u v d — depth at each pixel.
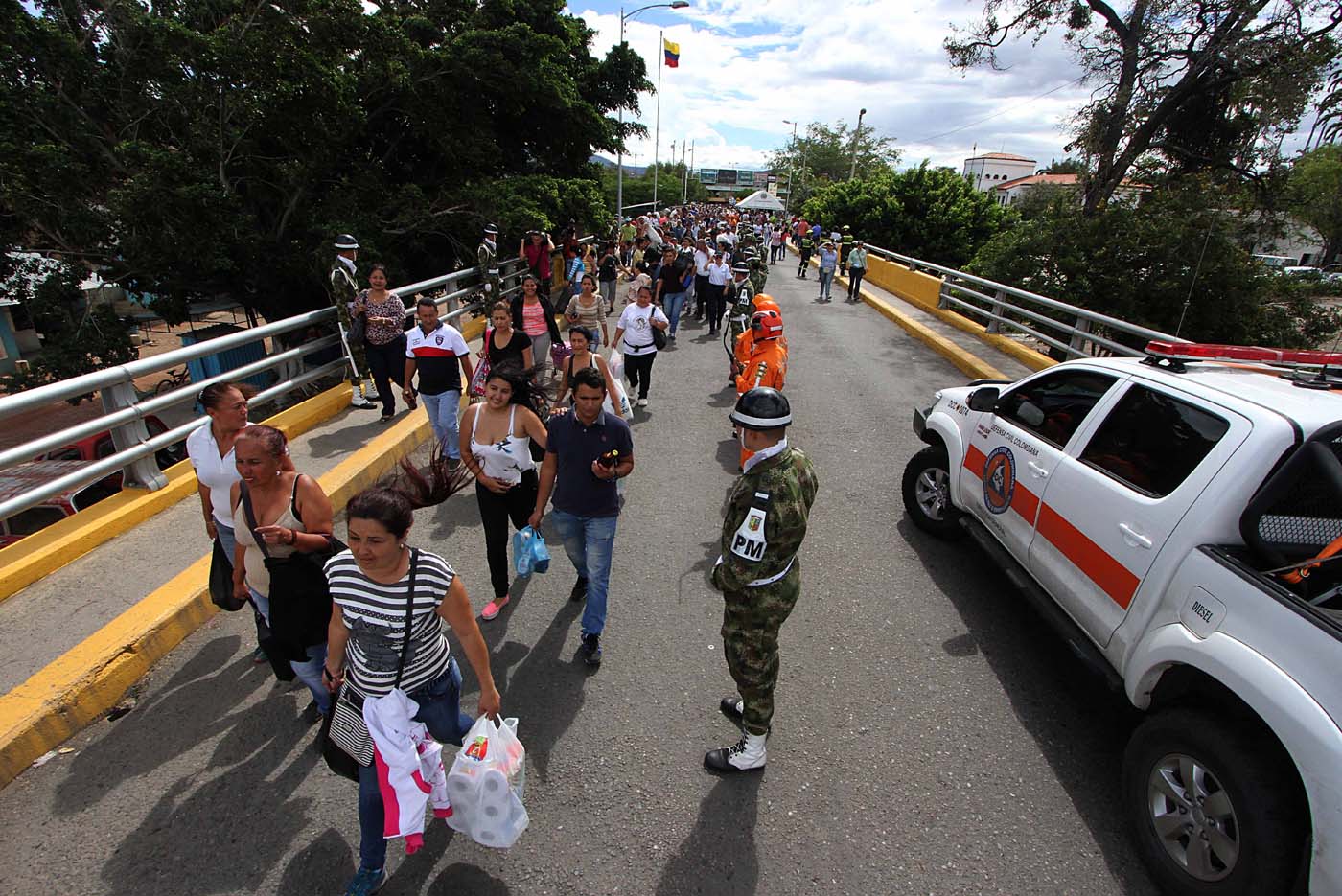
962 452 4.82
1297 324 13.62
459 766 2.35
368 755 2.35
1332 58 12.96
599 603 3.72
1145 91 15.24
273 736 3.23
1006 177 99.38
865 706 3.56
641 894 2.55
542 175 17.22
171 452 9.63
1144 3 14.60
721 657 3.91
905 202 30.33
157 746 3.15
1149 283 13.59
